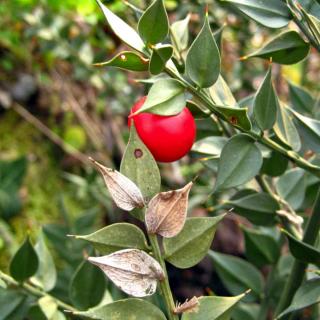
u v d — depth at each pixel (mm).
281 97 362
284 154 152
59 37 330
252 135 150
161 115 133
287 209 186
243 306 225
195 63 139
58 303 186
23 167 335
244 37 327
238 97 357
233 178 147
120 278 118
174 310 121
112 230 126
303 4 153
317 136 150
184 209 119
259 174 183
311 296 145
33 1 359
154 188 127
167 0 328
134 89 362
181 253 127
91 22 342
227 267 216
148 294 120
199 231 127
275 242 211
